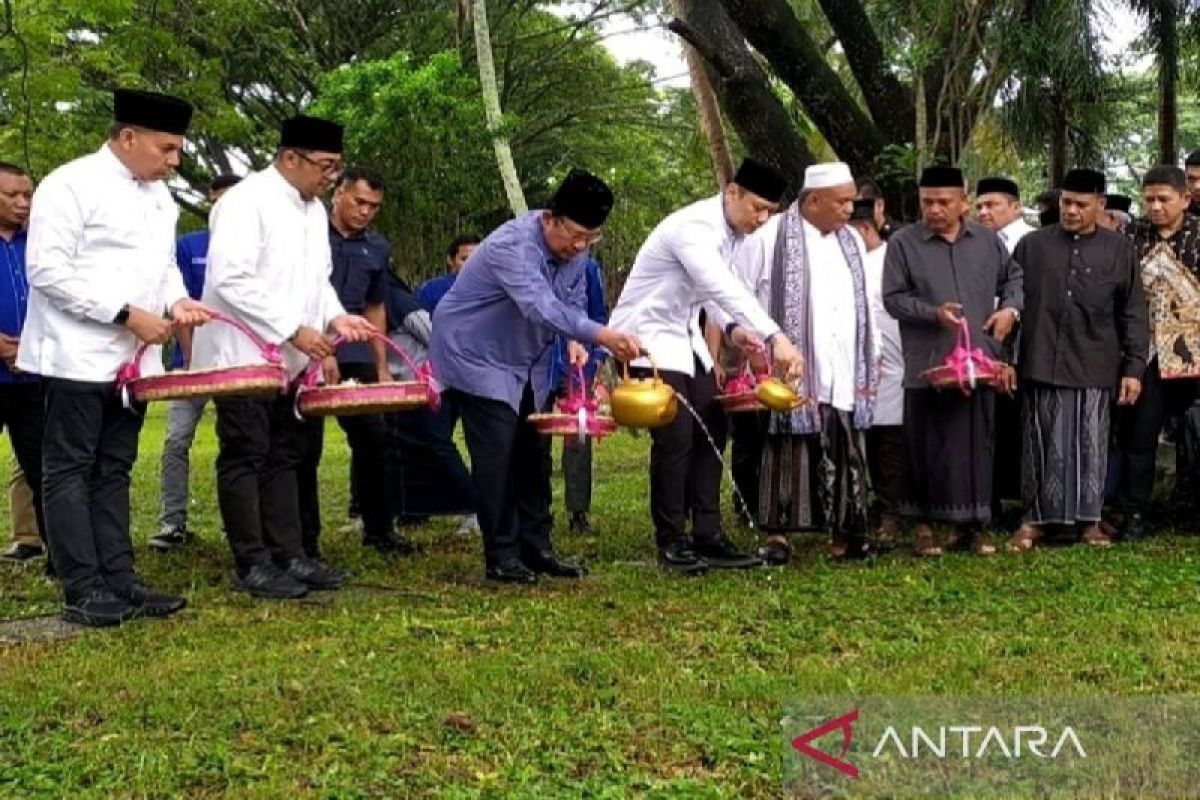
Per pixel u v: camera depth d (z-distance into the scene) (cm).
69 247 538
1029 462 727
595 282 698
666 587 610
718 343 720
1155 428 746
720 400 655
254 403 602
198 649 500
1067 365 715
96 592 554
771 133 1155
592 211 604
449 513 783
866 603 570
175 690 436
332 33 2430
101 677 455
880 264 770
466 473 780
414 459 776
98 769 371
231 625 542
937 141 1065
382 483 728
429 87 1780
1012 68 1036
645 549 737
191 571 675
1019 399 770
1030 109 1071
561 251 618
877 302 763
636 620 542
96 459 569
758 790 355
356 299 711
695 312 661
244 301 580
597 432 613
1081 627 517
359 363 719
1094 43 1023
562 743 388
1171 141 1353
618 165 2478
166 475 768
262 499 620
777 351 617
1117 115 1229
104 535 569
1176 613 543
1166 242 734
